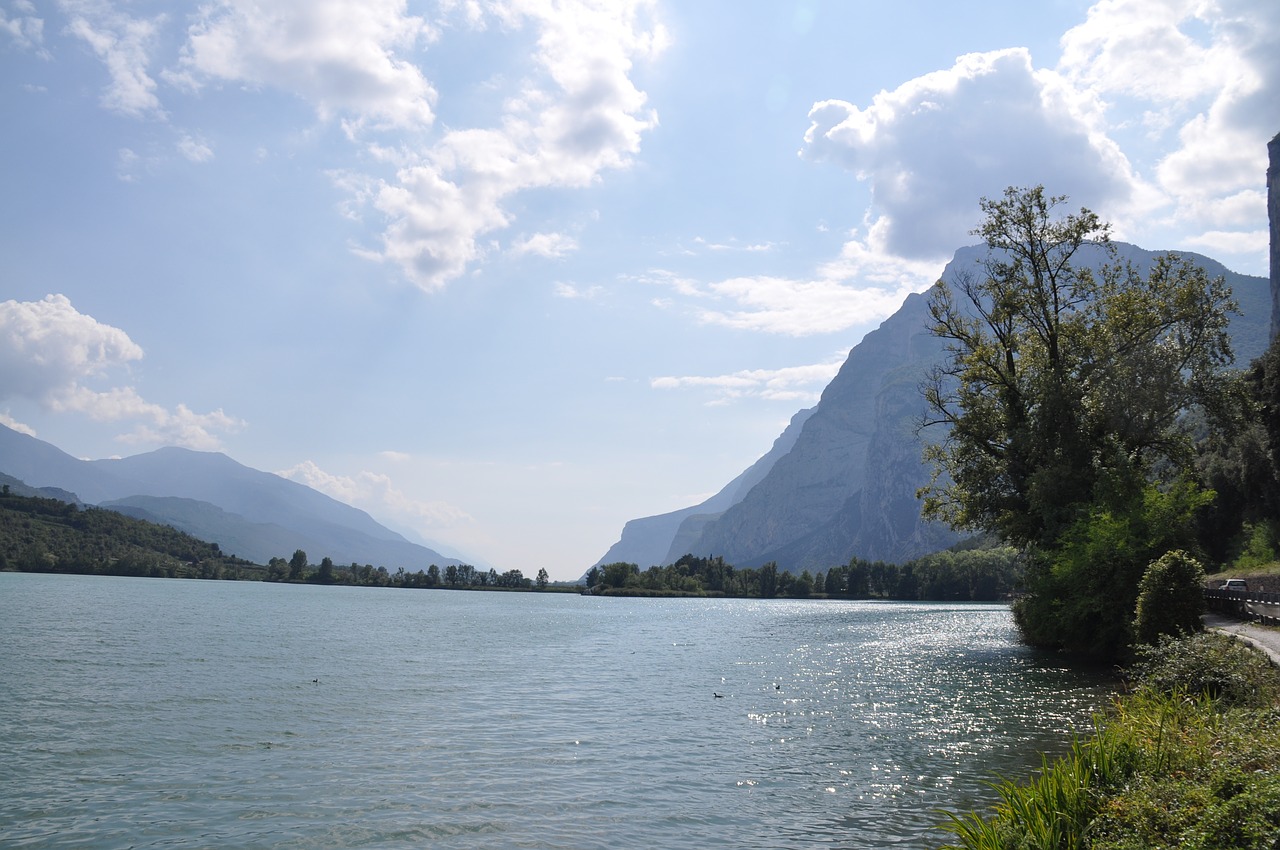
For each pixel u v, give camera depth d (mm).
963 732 28453
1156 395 53375
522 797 20906
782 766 24031
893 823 18453
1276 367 80688
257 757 25453
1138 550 44938
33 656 52812
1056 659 52844
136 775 23234
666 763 24562
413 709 34688
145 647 59969
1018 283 57719
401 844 17453
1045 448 53969
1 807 20234
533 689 41312
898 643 71125
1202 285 56000
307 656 56719
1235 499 94875
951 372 61906
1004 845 11766
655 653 63188
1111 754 13242
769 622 113750
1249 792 10305
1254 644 27766
